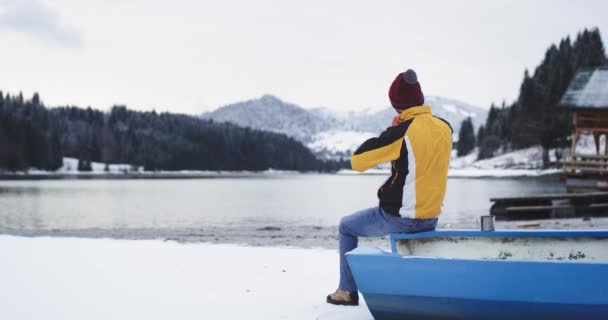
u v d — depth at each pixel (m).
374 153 3.46
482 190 43.28
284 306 4.02
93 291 4.59
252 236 13.22
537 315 2.99
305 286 4.75
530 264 2.94
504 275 2.98
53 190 57.16
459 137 120.12
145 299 4.31
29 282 4.96
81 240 8.04
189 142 191.38
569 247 3.85
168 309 4.00
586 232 3.79
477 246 3.93
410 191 3.46
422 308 3.22
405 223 3.53
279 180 113.19
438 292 3.14
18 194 47.75
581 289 2.88
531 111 86.25
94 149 171.00
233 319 3.71
